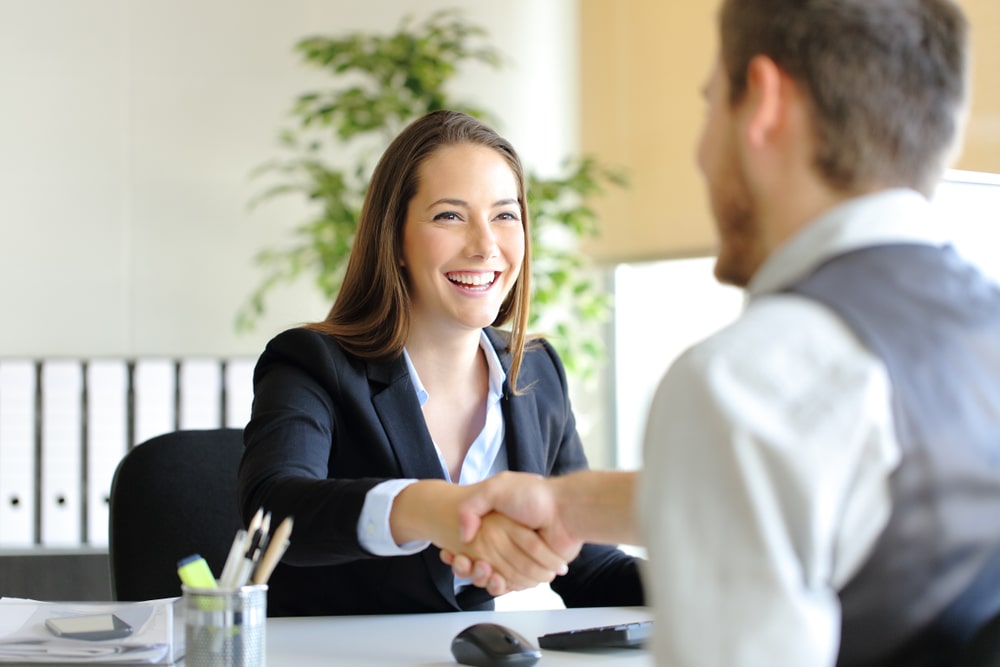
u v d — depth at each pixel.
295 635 1.38
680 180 3.81
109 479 3.22
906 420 0.73
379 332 1.75
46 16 3.86
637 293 4.33
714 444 0.72
